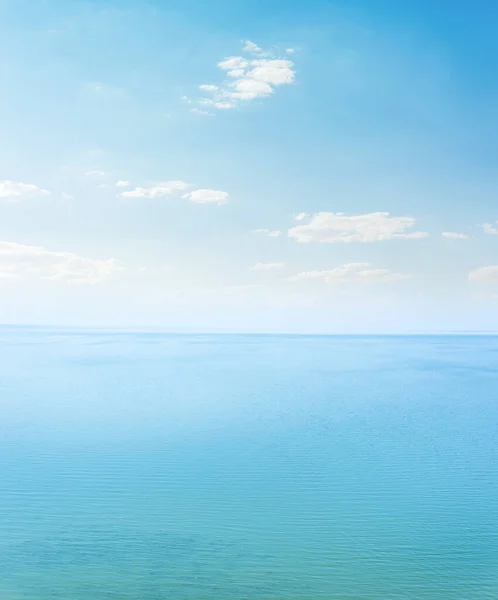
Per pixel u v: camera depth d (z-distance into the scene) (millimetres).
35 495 20672
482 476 23125
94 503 19922
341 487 21672
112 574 15102
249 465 24625
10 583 14609
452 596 14219
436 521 18453
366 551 16406
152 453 26562
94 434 30672
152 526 17969
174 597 14062
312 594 14258
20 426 32781
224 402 41875
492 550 16469
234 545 16734
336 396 45219
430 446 28203
